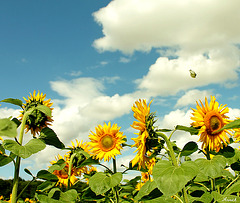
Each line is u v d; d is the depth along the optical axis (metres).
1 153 0.96
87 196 1.15
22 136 1.01
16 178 0.93
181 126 0.93
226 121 1.20
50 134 1.12
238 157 1.20
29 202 1.45
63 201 1.06
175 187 0.73
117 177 1.07
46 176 1.01
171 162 0.83
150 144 0.96
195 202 0.91
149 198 0.93
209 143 1.18
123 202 1.38
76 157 1.56
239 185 0.96
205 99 1.22
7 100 1.08
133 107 0.98
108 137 1.42
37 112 1.19
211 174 0.97
